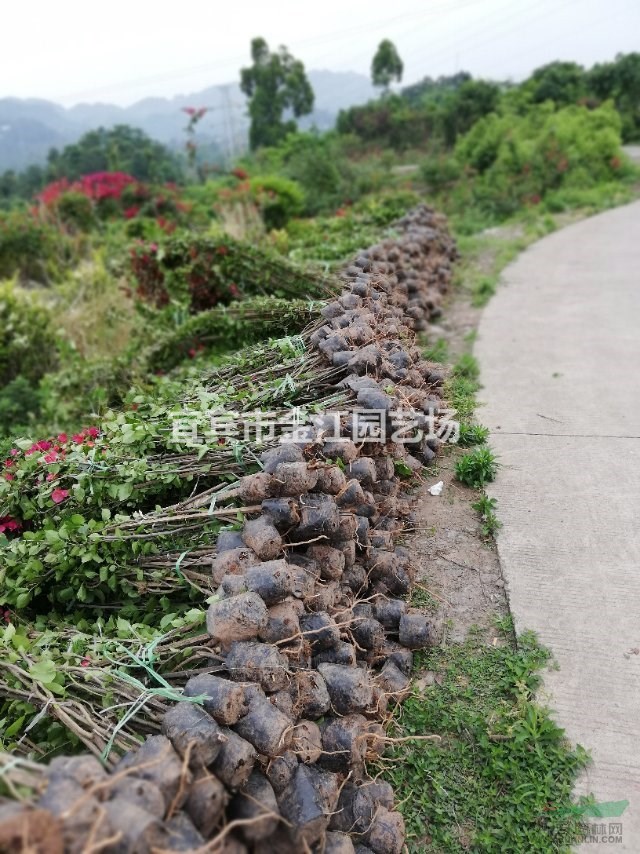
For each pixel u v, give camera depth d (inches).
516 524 137.4
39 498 129.7
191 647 88.4
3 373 302.2
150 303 310.0
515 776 88.7
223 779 68.7
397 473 150.3
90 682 87.4
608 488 145.4
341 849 74.5
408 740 95.6
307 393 151.9
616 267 347.9
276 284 255.3
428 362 192.4
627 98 1191.6
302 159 848.9
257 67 1668.3
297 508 102.0
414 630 104.1
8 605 117.6
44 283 571.2
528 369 214.2
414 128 1201.4
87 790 57.4
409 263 270.2
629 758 88.7
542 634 109.3
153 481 126.5
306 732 78.4
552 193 669.9
